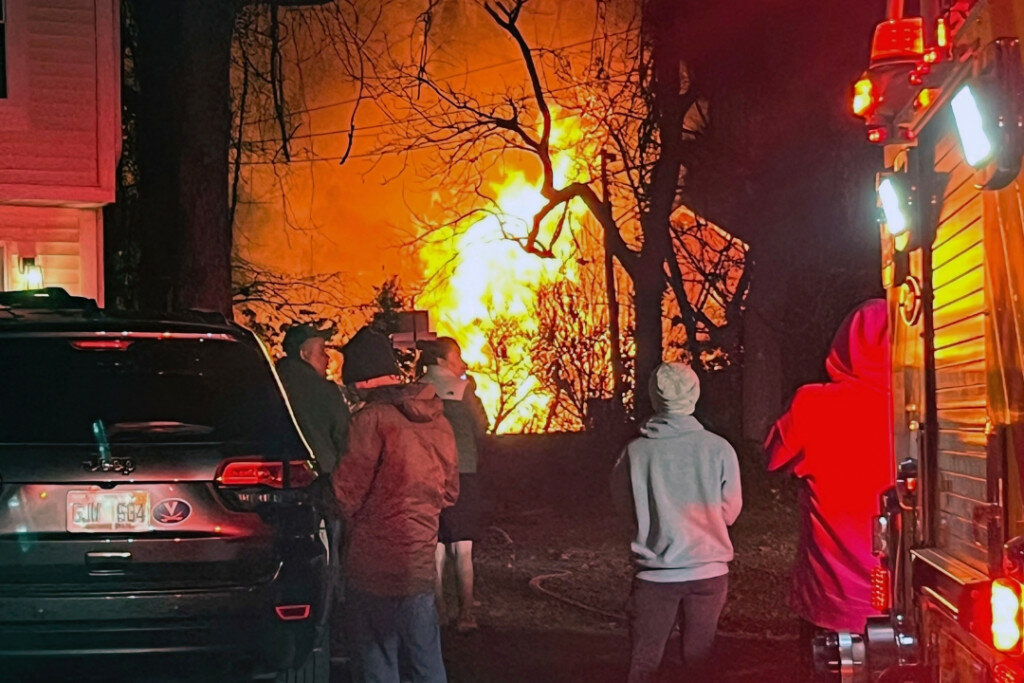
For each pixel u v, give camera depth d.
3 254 18.39
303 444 6.98
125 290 25.70
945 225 4.19
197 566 6.56
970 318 3.86
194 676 6.70
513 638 10.19
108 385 6.77
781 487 20.20
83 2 18.34
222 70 16.92
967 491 3.93
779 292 26.34
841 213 24.81
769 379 26.58
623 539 17.30
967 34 3.82
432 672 6.57
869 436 5.81
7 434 6.51
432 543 6.58
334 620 9.96
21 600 6.39
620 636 10.31
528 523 19.36
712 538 6.61
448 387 9.88
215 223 16.84
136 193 25.02
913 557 4.50
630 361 35.06
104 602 6.45
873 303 5.90
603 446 29.70
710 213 27.61
